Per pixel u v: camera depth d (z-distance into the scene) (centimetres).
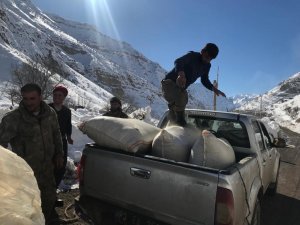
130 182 339
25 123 400
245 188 322
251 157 382
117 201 349
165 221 312
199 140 344
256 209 375
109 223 354
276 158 664
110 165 358
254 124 498
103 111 2727
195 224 294
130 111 2827
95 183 371
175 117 494
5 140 384
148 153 376
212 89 568
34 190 170
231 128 467
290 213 601
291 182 858
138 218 332
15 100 3047
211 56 512
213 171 289
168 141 354
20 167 180
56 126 444
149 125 404
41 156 412
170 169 310
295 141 2027
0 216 133
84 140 922
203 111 498
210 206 287
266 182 554
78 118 1485
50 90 2466
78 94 8800
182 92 491
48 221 450
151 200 321
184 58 504
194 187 295
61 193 581
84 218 372
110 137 368
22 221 137
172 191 307
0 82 5662
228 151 349
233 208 284
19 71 2911
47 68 2673
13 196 150
